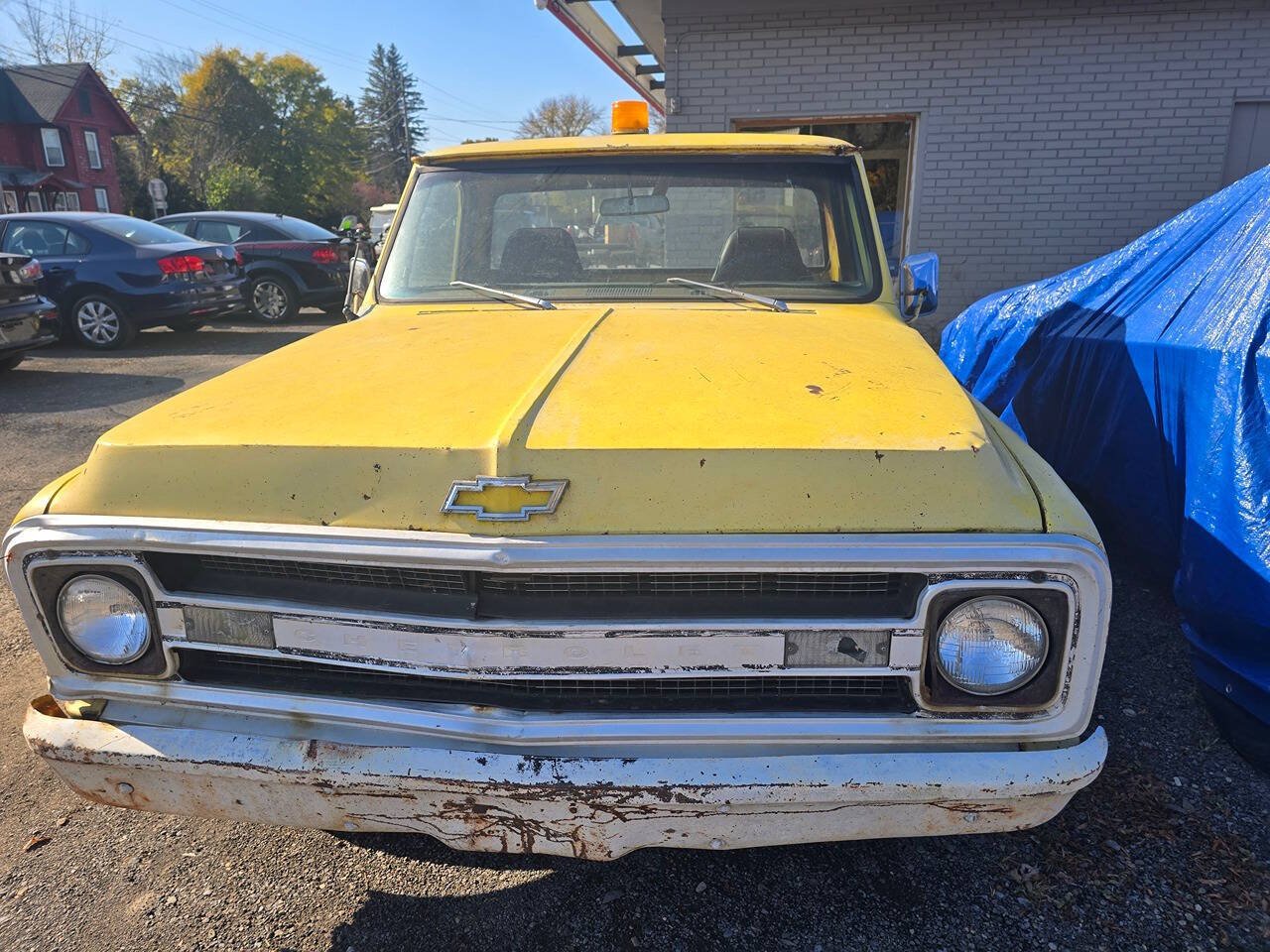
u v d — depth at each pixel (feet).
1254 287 10.73
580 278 9.82
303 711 5.74
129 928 7.12
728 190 9.80
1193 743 9.20
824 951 6.73
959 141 29.76
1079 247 30.17
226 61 175.73
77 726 5.98
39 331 29.48
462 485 5.31
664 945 6.82
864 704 5.54
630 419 5.72
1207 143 28.68
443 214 10.18
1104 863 7.55
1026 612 5.19
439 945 6.90
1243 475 9.53
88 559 5.72
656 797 5.32
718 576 5.36
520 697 5.62
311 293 43.47
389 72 278.67
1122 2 27.73
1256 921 6.91
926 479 5.29
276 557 5.43
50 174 124.77
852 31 29.25
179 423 6.15
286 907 7.32
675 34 30.14
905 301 10.09
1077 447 14.40
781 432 5.55
